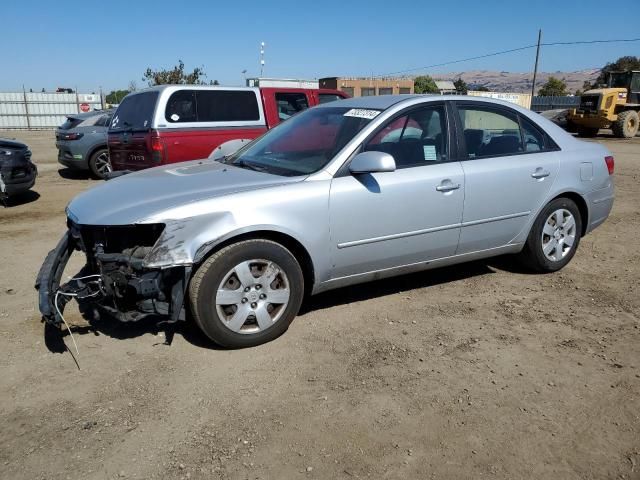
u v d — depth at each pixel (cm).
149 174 437
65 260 395
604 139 2422
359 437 285
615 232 691
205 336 388
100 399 318
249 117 873
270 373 346
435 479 256
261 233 374
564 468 264
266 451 274
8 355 370
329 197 387
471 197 448
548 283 505
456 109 458
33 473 259
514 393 325
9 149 884
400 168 421
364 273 420
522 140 492
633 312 441
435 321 423
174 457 270
